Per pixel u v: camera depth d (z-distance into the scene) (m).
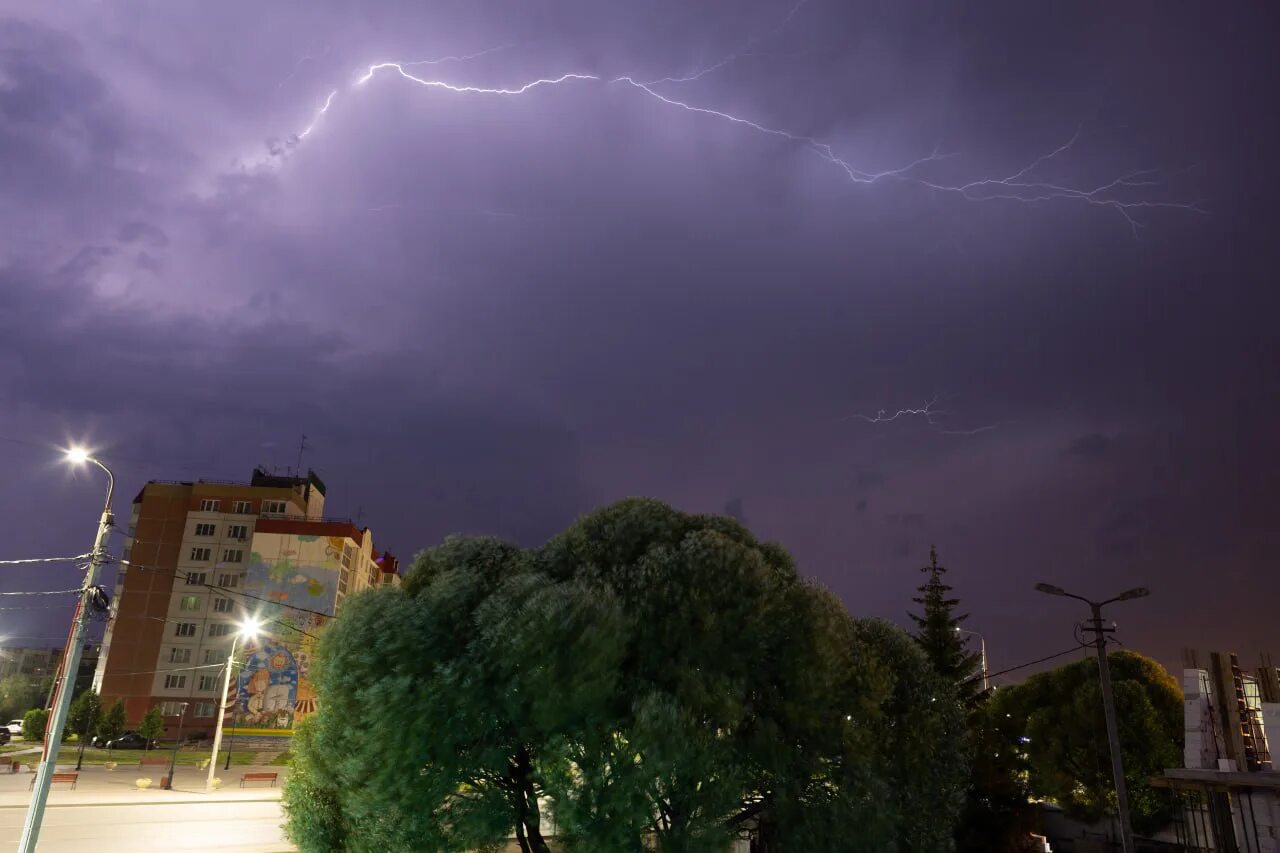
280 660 83.62
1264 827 18.25
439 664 14.34
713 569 15.23
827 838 14.43
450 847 13.97
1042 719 35.53
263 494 91.00
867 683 16.56
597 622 13.92
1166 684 34.97
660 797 13.99
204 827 29.69
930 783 17.36
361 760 13.98
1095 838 34.03
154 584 87.06
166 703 82.81
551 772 13.95
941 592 38.62
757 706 15.41
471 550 17.31
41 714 72.38
